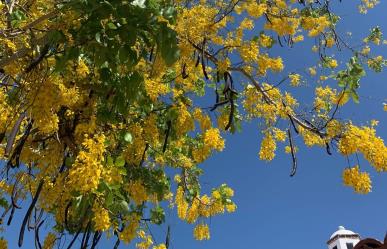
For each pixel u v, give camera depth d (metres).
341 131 4.54
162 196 4.91
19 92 3.87
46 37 3.45
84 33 3.09
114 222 3.71
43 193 4.05
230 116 4.89
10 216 4.23
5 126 3.79
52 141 4.14
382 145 4.33
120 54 3.06
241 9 4.93
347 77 4.62
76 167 3.24
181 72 5.30
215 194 6.19
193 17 4.65
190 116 5.16
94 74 4.15
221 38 4.88
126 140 4.36
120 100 3.83
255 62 5.02
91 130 3.96
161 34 2.94
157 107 5.16
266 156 5.17
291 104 5.09
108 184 3.34
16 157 3.80
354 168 4.37
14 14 4.03
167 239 5.14
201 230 6.10
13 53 3.80
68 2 3.08
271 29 5.32
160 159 5.67
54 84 3.63
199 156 5.45
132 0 2.88
